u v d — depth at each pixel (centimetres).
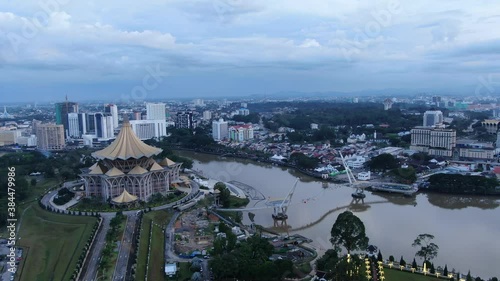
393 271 19812
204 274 19862
